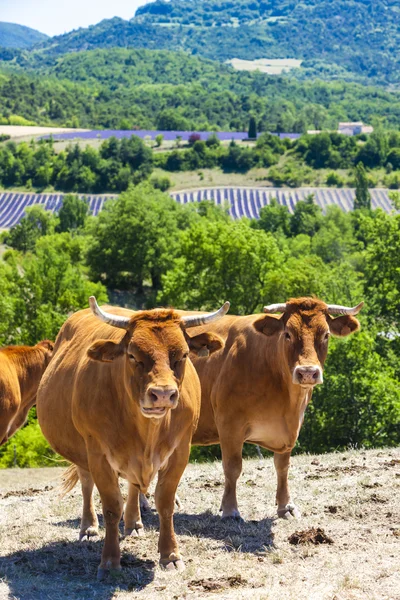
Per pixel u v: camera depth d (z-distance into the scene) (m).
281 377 10.45
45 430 10.07
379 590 7.90
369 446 34.03
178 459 8.91
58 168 198.12
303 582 8.22
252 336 10.88
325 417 34.69
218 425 11.00
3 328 54.03
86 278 92.25
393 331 44.53
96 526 10.46
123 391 8.42
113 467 8.75
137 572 8.73
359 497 11.55
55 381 9.91
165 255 88.62
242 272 53.50
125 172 193.38
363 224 47.72
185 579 8.46
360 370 35.00
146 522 11.10
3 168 198.25
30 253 108.06
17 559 9.52
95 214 170.88
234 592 8.00
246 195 180.50
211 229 55.00
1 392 12.52
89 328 10.02
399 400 34.97
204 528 10.48
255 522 10.70
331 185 197.25
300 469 14.10
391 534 9.78
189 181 198.38
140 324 8.26
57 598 8.11
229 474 10.90
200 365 11.36
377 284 46.72
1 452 40.78
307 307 10.11
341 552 9.17
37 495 13.81
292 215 131.12
